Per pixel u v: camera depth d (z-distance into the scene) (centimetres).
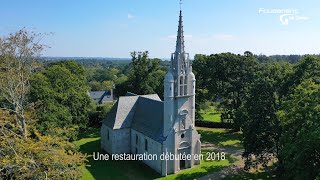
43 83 5562
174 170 4716
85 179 4488
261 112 4669
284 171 3716
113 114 5759
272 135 4544
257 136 4581
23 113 4072
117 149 5578
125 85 8800
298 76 4591
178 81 4556
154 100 5328
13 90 4197
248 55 7294
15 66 4181
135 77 8538
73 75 7312
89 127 7906
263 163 4688
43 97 5256
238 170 4866
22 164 2802
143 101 5688
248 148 4622
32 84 5331
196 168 4941
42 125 4597
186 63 4644
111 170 4869
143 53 8469
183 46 4581
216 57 7331
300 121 3488
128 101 5828
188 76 4688
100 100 13938
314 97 3375
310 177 3009
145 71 8494
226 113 7262
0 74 3931
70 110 6250
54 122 4912
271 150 4616
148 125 5162
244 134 4784
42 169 2848
